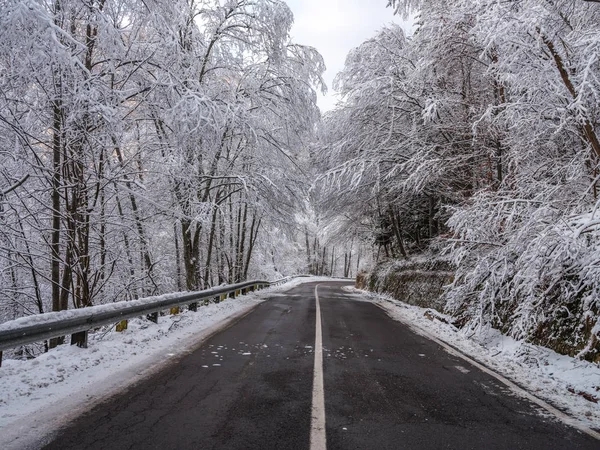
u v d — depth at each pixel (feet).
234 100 46.75
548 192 28.30
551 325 24.31
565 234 21.18
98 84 25.82
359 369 19.44
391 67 52.60
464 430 12.44
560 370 19.71
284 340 26.43
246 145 53.21
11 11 17.65
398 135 54.70
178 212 37.42
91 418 12.42
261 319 36.68
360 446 11.08
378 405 14.42
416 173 45.70
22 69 22.06
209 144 37.22
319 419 12.89
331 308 48.83
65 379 16.15
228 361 20.22
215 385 16.16
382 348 24.94
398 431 12.19
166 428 11.84
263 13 49.19
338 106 63.98
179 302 34.37
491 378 18.69
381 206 71.36
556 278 22.22
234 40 52.06
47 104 26.37
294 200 59.67
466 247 31.09
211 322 33.65
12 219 32.30
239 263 82.07
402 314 45.47
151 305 28.58
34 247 34.22
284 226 62.34
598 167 24.68
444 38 42.19
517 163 32.12
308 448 10.83
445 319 37.06
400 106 54.24
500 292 27.37
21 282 41.01
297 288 98.22
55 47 19.53
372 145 55.67
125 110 34.27
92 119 27.14
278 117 56.13
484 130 40.83
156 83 30.50
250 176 52.13
